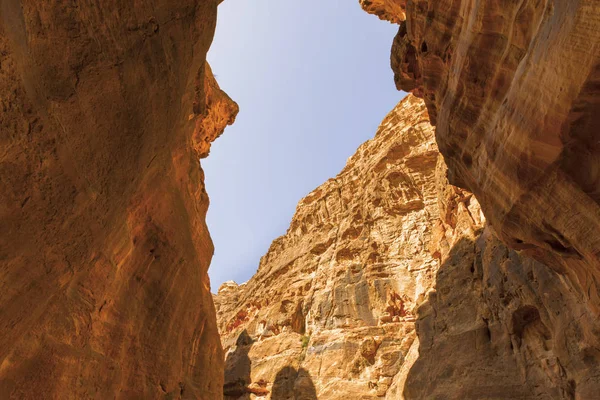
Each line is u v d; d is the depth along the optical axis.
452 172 12.98
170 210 12.41
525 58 7.34
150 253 11.48
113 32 6.21
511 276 18.47
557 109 6.52
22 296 5.57
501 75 9.02
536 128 7.18
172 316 12.44
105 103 6.17
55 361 7.39
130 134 6.94
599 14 5.20
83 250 6.61
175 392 12.18
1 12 4.43
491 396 18.25
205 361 15.01
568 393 14.73
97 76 5.90
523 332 18.41
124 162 7.01
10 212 5.00
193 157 17.81
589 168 6.98
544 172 7.60
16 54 4.66
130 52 6.65
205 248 18.19
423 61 13.62
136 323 10.48
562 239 8.23
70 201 5.84
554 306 15.02
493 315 20.50
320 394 33.22
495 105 9.36
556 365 15.48
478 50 9.57
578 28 5.55
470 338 21.36
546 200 7.95
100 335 8.94
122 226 8.86
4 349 5.75
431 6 12.16
